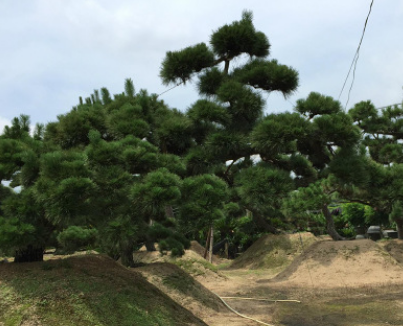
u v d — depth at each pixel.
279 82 14.68
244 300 11.31
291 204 16.36
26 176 6.05
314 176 16.83
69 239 7.68
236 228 26.19
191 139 12.13
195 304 9.81
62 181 5.42
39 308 5.87
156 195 6.02
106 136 9.02
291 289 12.46
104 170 6.04
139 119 8.91
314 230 24.03
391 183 15.38
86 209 5.77
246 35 14.67
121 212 6.17
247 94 13.19
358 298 10.46
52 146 6.75
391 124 24.05
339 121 13.24
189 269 14.41
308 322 8.19
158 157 7.20
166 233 9.95
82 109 9.09
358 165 14.23
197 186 7.68
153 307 7.09
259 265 19.75
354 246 14.61
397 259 15.28
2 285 6.20
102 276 7.17
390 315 8.34
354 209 23.70
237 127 13.42
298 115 13.20
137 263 11.80
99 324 5.95
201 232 24.33
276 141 12.48
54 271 6.79
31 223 5.86
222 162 13.30
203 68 14.77
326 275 13.39
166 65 14.43
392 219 17.06
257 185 12.99
